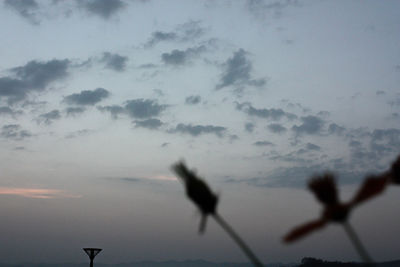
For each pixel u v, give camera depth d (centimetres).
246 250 179
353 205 144
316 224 143
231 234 183
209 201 189
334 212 143
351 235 141
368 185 149
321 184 156
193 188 188
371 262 138
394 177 151
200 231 188
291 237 140
